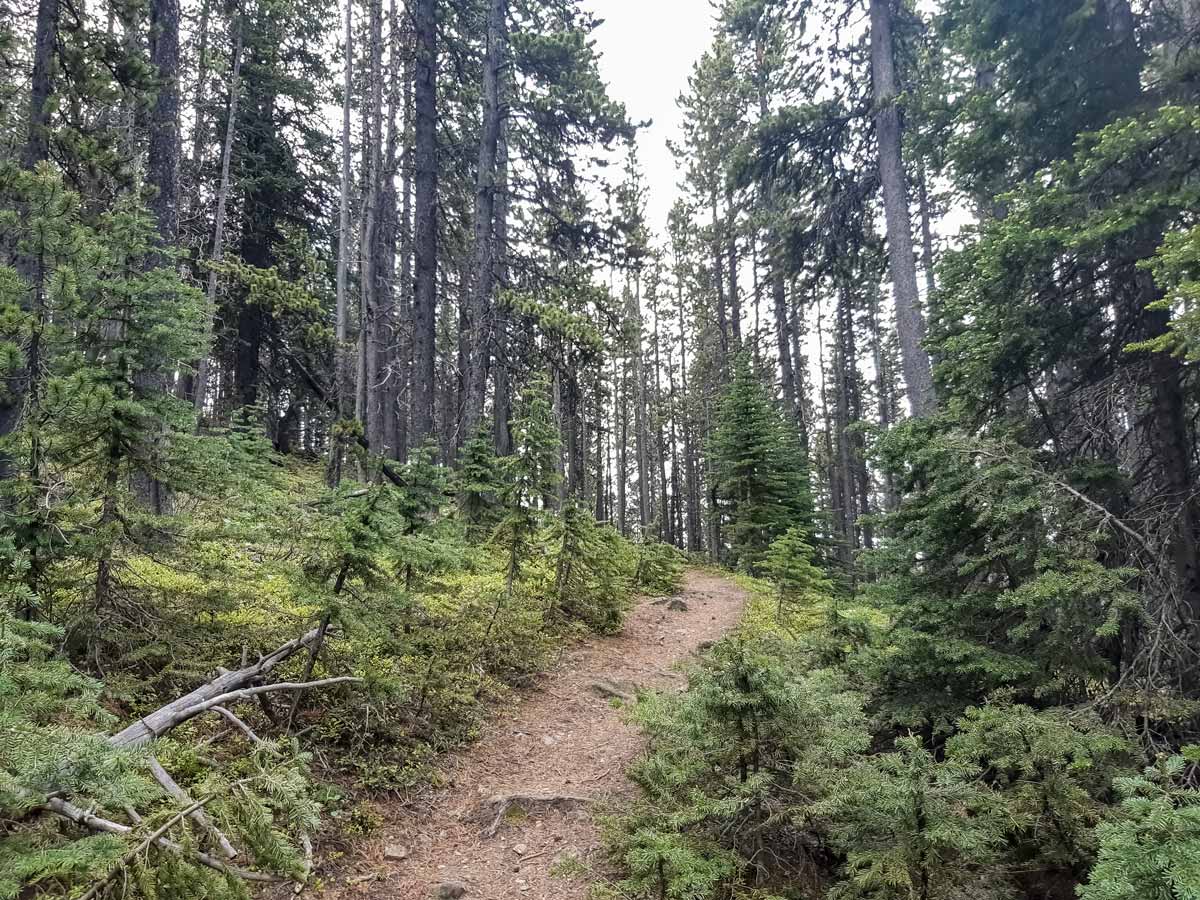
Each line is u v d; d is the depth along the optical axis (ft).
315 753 16.97
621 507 120.67
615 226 55.42
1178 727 15.80
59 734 8.80
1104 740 13.53
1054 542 17.12
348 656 20.26
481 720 21.90
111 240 17.15
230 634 19.02
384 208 60.59
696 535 119.65
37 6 29.12
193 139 62.75
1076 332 20.49
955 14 22.97
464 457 41.81
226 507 18.69
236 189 64.90
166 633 17.13
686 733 14.76
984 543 19.34
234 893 8.76
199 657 17.69
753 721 14.34
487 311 51.44
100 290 16.80
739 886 13.33
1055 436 20.56
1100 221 17.31
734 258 96.22
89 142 27.94
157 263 34.76
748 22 45.70
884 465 21.93
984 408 21.80
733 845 14.48
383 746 18.56
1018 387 22.17
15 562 14.14
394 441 62.59
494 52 52.42
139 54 31.63
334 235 73.92
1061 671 16.74
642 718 16.62
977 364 20.67
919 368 37.58
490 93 52.65
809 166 46.78
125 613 17.25
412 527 28.14
